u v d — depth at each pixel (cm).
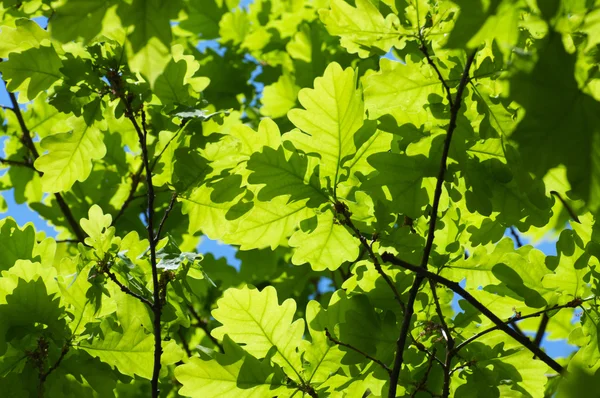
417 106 119
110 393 125
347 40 122
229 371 121
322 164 121
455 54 118
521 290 120
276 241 124
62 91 120
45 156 124
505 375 123
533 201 118
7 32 121
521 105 93
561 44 93
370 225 122
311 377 123
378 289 123
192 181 124
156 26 94
